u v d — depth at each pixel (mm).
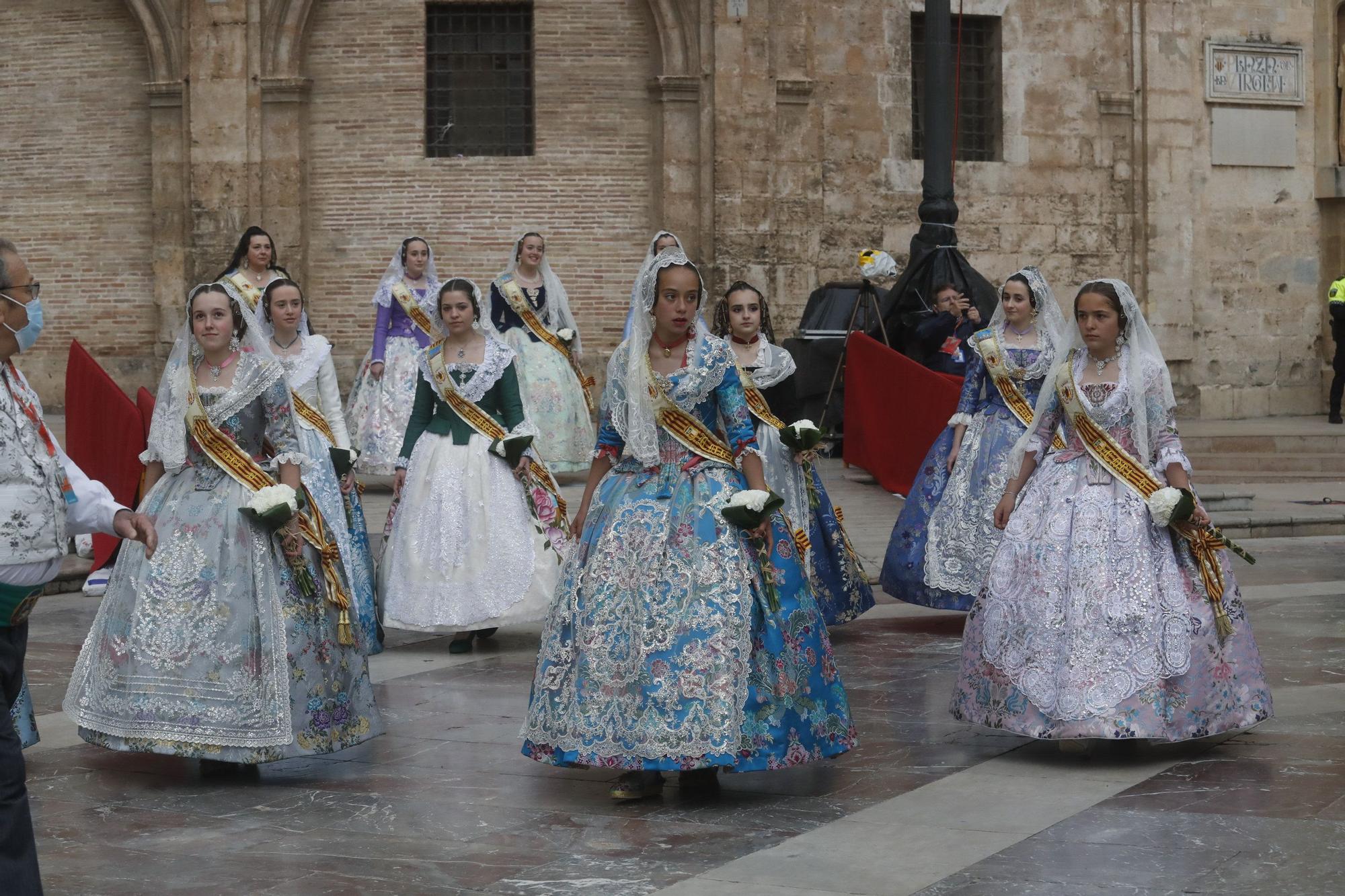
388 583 8383
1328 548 12227
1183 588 5930
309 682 5914
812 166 19375
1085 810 5246
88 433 10742
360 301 19172
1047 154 20703
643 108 19234
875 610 9648
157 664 5816
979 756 6078
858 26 19656
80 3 19297
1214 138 21422
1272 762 5852
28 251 19641
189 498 5980
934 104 15617
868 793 5562
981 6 20391
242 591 5852
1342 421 20125
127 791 5730
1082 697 5809
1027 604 6012
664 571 5453
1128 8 20938
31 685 7562
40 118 19531
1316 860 4652
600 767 5371
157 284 19094
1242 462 17281
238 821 5320
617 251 19281
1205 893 4371
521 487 8391
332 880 4668
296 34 18797
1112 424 6094
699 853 4879
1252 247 21719
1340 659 7883
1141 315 6184
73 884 4660
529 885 4594
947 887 4477
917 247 15820
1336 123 21984
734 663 5355
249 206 18828
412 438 8539
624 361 5664
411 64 19016
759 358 8477
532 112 19188
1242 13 21469
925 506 9062
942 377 13359
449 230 19156
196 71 18750
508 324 13742
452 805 5500
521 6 19141
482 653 8430
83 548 10812
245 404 6008
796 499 8367
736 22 18859
